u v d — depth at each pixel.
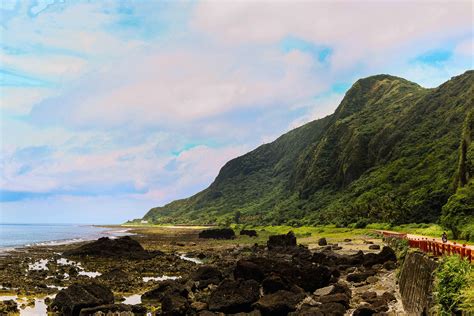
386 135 182.88
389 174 147.62
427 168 135.00
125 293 41.88
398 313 28.09
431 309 21.03
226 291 34.09
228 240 126.75
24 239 148.38
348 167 187.12
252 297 33.84
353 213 132.38
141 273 56.81
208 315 31.47
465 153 88.12
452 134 145.88
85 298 33.69
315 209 178.00
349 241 88.69
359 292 37.50
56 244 115.06
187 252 91.19
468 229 56.09
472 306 16.70
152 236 159.38
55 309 33.75
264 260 40.69
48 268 60.22
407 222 106.12
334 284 38.12
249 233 140.38
